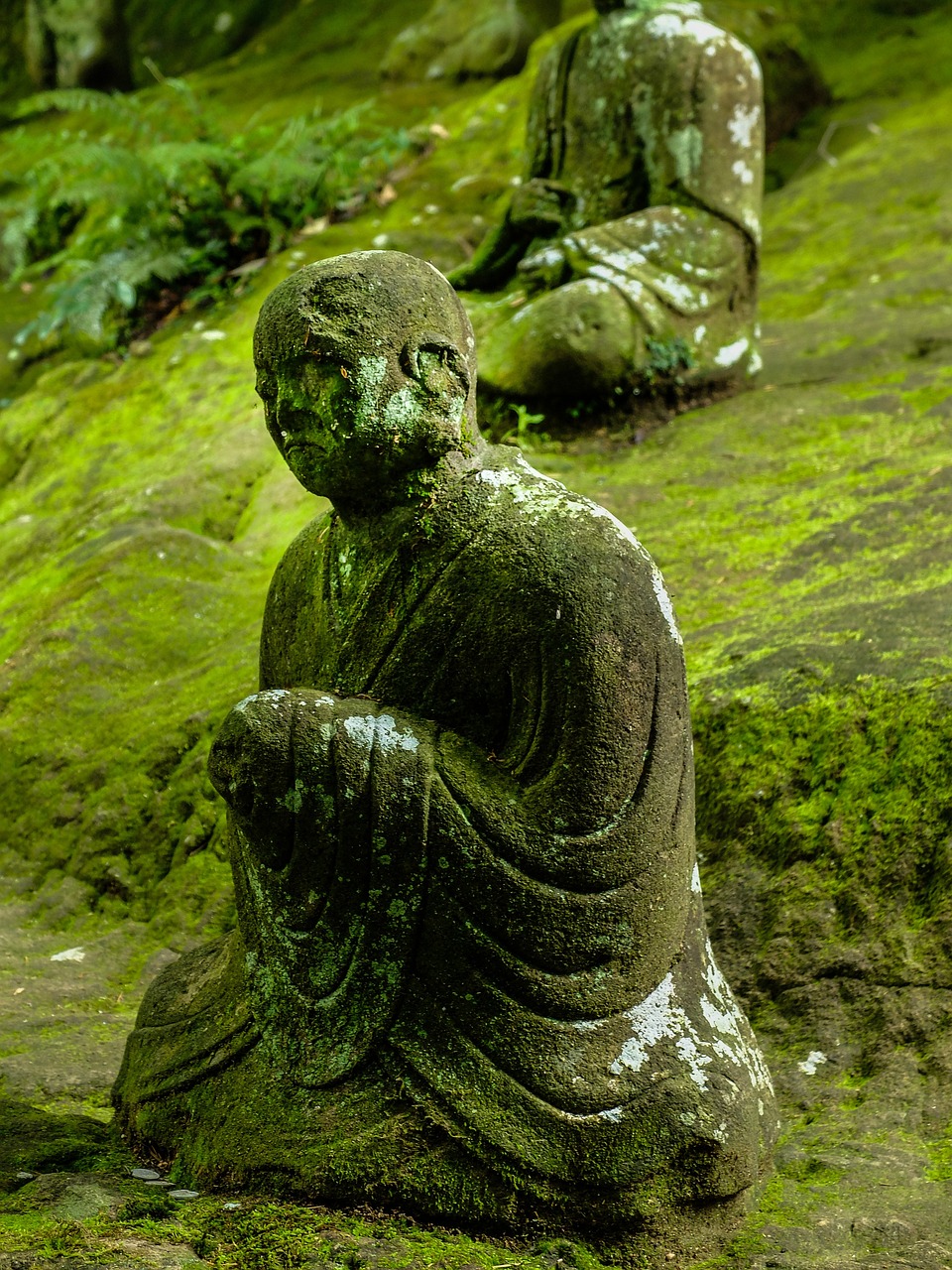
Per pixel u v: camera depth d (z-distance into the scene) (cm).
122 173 866
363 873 268
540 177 713
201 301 848
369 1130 264
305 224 888
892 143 948
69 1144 297
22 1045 360
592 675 263
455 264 834
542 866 263
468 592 275
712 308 652
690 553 511
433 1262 247
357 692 286
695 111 655
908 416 600
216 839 445
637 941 270
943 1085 313
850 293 764
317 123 943
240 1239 252
